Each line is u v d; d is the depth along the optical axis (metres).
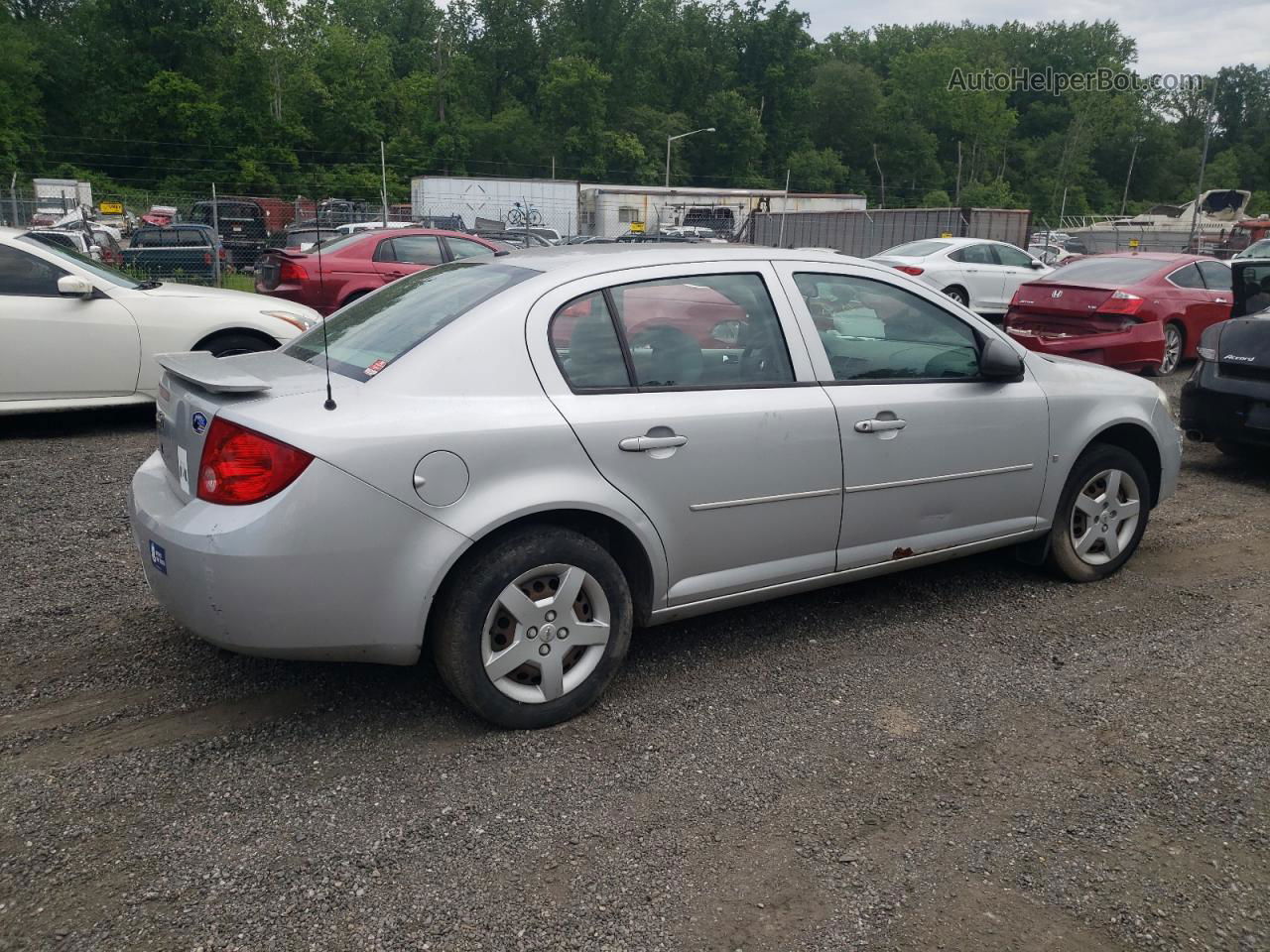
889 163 92.75
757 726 3.54
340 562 3.09
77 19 63.94
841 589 4.87
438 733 3.44
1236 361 6.98
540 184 37.94
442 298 3.73
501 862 2.77
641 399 3.57
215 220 18.00
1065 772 3.28
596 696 3.57
